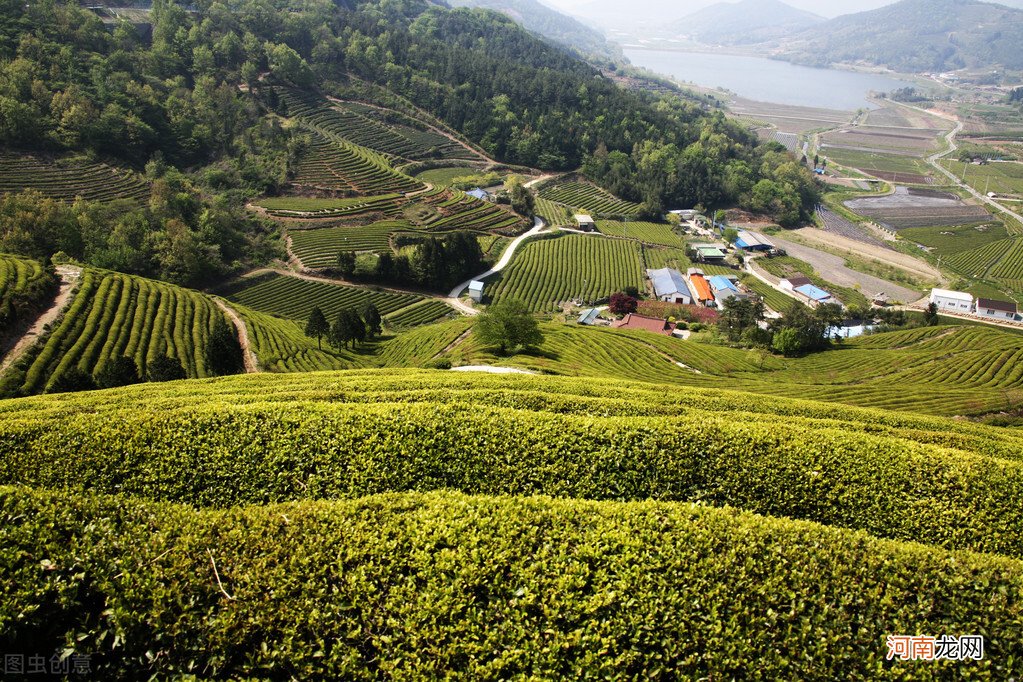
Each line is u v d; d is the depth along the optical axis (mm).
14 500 15008
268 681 11953
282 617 12750
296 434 22391
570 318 101125
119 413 24078
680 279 122625
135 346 61156
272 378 38438
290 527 14977
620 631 12719
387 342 84250
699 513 16609
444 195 143750
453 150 176750
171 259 90000
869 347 80875
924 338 82250
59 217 83250
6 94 103812
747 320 88812
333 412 23969
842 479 21219
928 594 13938
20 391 49562
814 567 14492
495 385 34156
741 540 15312
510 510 16219
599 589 13578
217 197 112438
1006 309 108375
